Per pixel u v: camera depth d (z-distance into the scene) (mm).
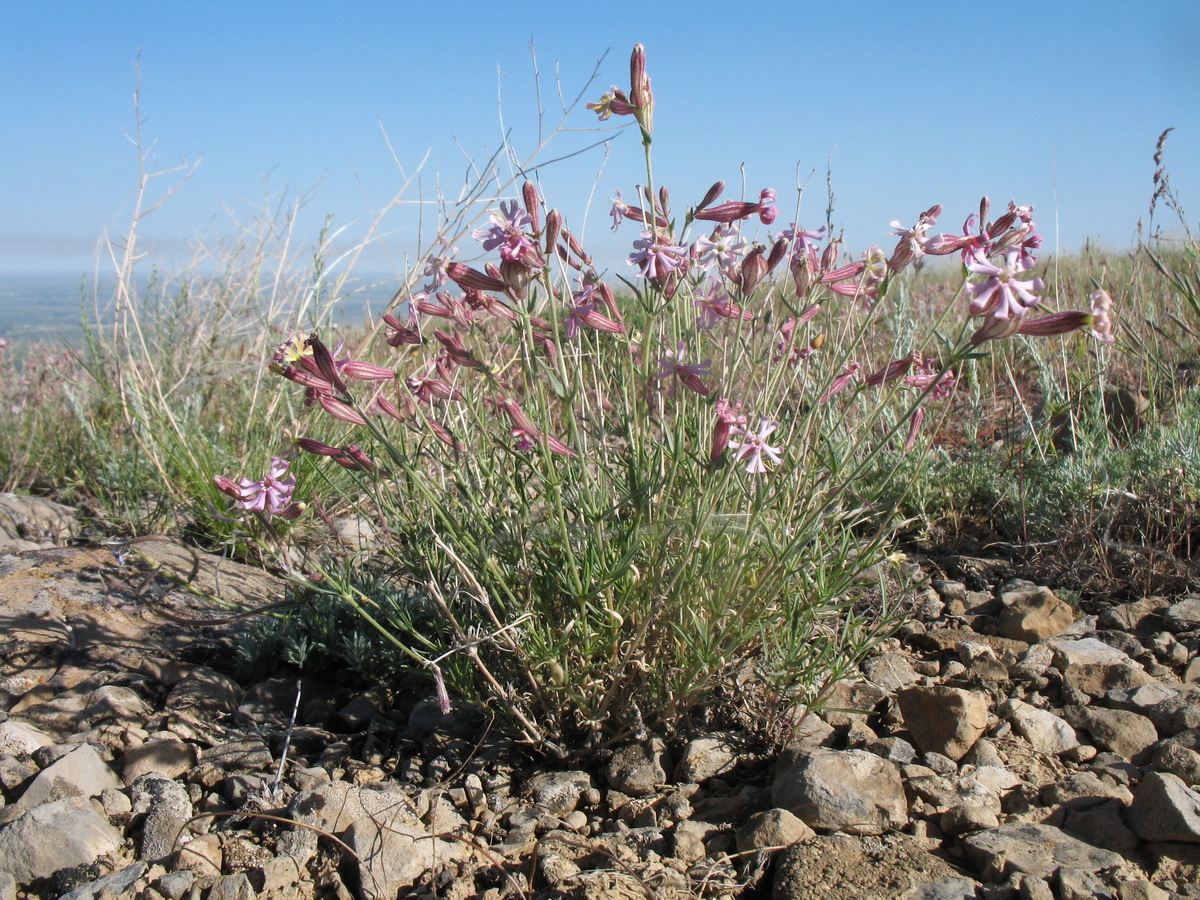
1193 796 371
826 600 420
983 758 429
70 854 395
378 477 463
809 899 349
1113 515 605
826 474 477
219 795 436
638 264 403
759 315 526
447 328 604
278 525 630
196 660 544
